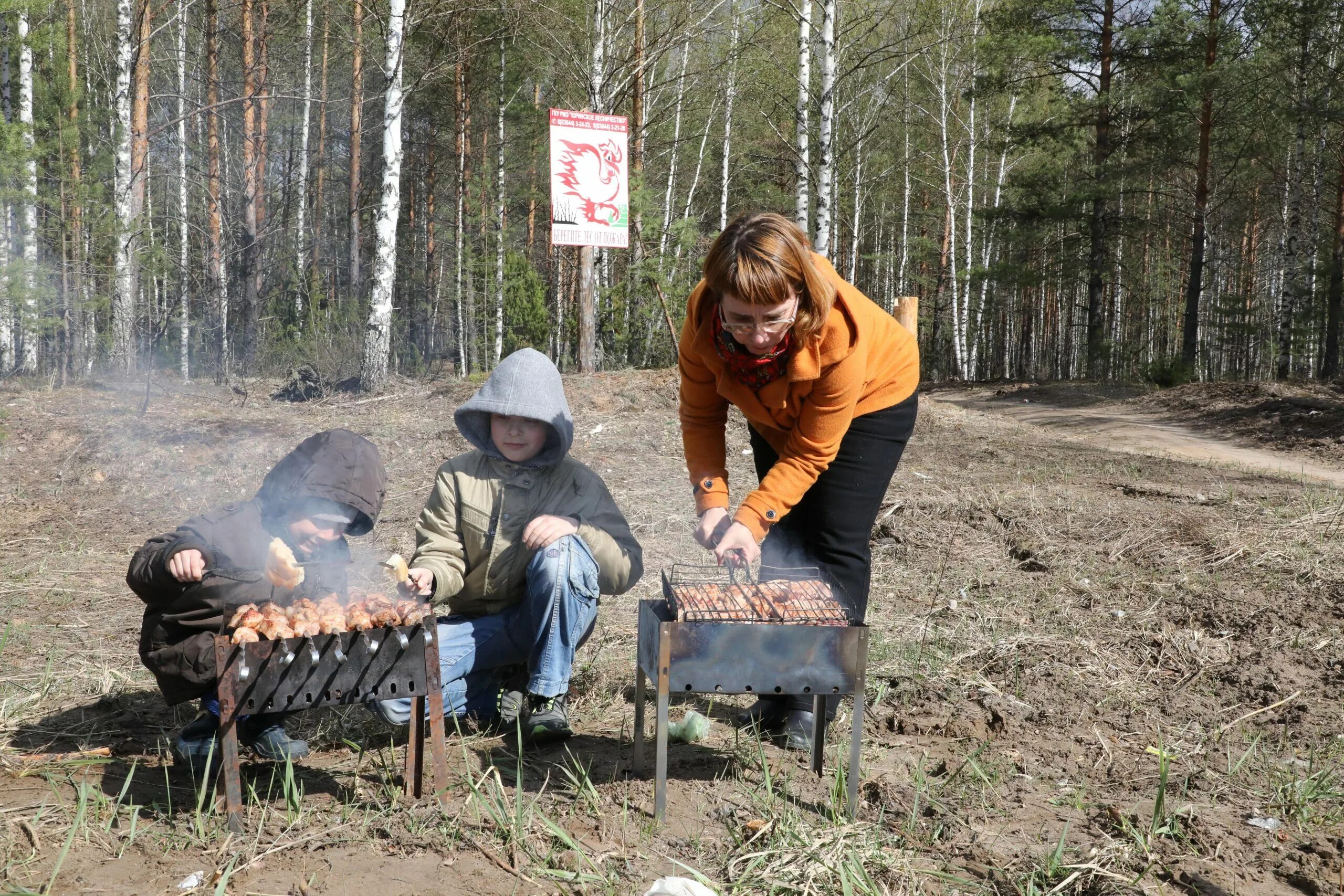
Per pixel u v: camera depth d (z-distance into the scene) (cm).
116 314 1459
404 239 3472
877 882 235
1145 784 302
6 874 229
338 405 1130
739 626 257
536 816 262
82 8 2312
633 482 770
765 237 256
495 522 323
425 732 273
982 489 751
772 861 241
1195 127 2484
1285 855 256
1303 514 642
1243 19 2248
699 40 2173
